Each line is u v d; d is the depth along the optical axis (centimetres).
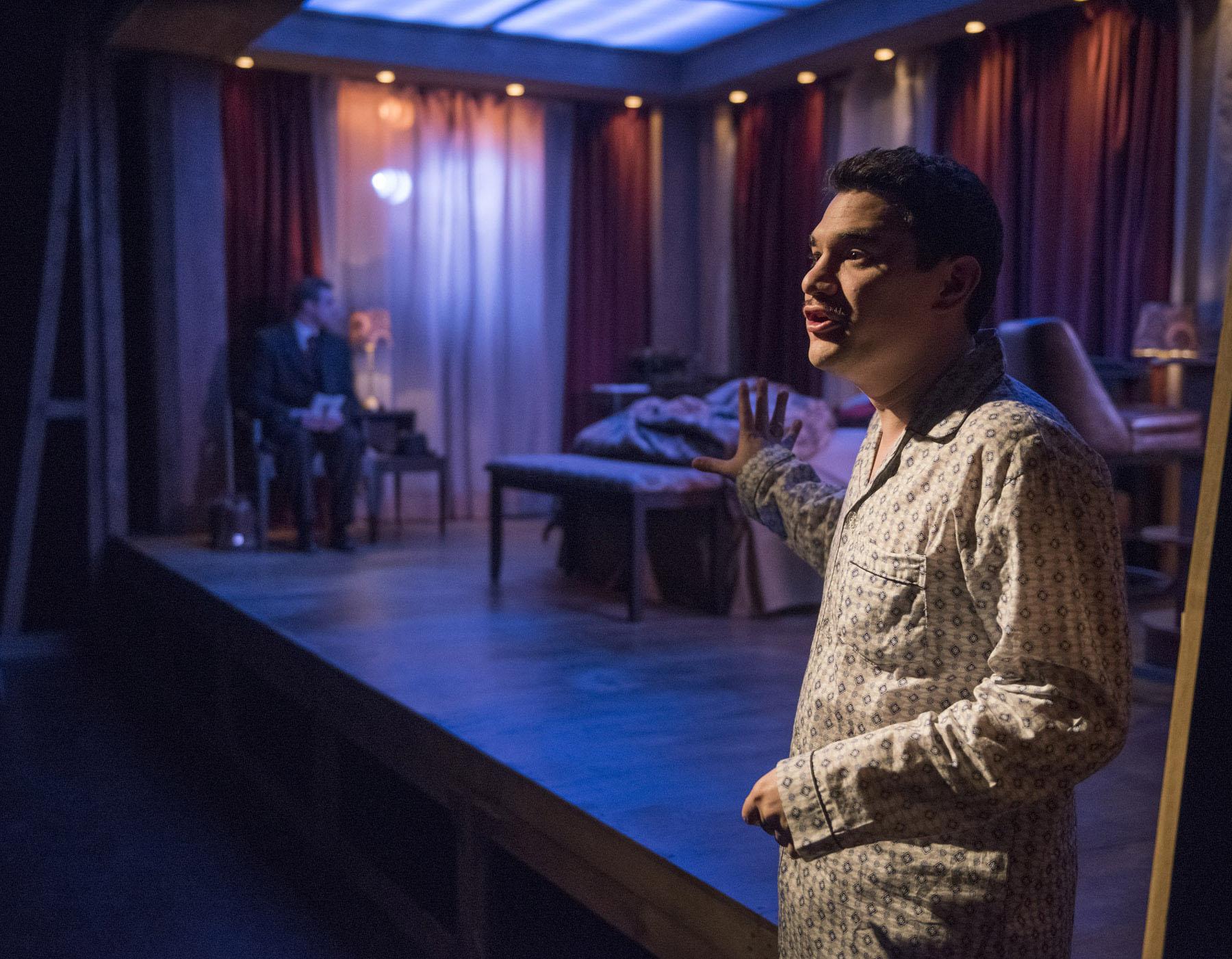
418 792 353
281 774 406
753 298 775
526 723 298
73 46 608
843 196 111
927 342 109
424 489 760
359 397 710
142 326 685
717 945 190
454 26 689
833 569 116
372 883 322
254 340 654
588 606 464
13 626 625
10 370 652
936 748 94
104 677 579
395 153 733
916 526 103
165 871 343
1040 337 452
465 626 424
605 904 223
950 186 106
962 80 652
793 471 143
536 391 779
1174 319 519
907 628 103
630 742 281
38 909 314
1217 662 97
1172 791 98
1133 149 568
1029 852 102
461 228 755
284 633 408
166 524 671
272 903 322
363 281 729
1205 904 97
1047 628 94
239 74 685
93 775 431
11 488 660
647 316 812
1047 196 608
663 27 695
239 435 687
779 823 100
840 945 111
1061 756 92
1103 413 457
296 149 701
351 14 663
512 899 279
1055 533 95
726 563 446
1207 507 97
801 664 368
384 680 343
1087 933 177
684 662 370
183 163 662
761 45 701
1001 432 98
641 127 799
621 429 505
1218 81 538
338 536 625
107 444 647
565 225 782
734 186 795
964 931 103
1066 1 576
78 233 635
